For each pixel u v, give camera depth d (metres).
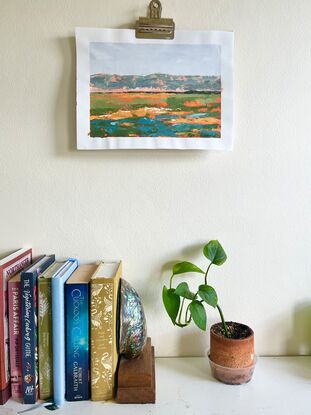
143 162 0.76
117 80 0.74
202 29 0.75
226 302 0.79
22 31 0.73
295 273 0.79
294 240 0.79
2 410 0.59
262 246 0.79
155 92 0.74
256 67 0.77
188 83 0.75
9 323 0.62
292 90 0.78
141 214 0.77
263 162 0.78
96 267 0.73
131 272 0.78
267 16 0.76
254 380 0.70
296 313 0.80
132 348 0.66
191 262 0.78
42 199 0.75
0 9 0.72
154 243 0.77
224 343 0.67
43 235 0.76
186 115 0.75
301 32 0.77
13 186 0.75
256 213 0.78
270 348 0.79
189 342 0.79
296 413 0.59
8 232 0.75
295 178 0.79
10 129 0.74
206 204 0.78
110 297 0.62
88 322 0.62
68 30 0.73
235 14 0.76
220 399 0.63
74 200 0.76
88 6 0.73
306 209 0.79
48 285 0.61
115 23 0.74
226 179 0.78
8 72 0.73
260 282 0.79
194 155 0.77
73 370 0.62
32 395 0.61
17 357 0.62
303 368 0.75
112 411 0.59
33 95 0.74
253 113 0.77
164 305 0.72
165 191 0.77
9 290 0.62
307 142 0.78
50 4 0.73
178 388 0.66
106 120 0.74
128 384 0.62
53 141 0.75
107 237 0.77
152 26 0.73
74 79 0.74
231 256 0.79
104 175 0.76
